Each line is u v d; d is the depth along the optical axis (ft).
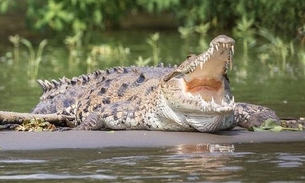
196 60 67.21
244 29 140.15
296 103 89.10
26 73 121.08
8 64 131.34
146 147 65.05
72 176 54.70
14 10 195.52
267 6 142.61
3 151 63.87
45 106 83.30
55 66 127.03
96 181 53.06
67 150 64.08
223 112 67.36
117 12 169.78
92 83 82.38
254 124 73.10
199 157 60.54
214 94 69.36
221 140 67.51
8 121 75.20
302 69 117.91
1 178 54.39
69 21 157.48
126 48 139.23
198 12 162.20
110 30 171.42
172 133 70.54
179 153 62.28
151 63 123.95
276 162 58.23
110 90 78.48
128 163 58.75
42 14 157.99
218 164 57.77
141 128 73.46
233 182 52.16
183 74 69.67
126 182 52.65
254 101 91.15
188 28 157.89
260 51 136.67
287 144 65.51
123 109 74.13
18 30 170.30
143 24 179.42
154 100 71.97
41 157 61.41
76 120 79.61
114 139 68.23
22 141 67.51
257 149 63.52
